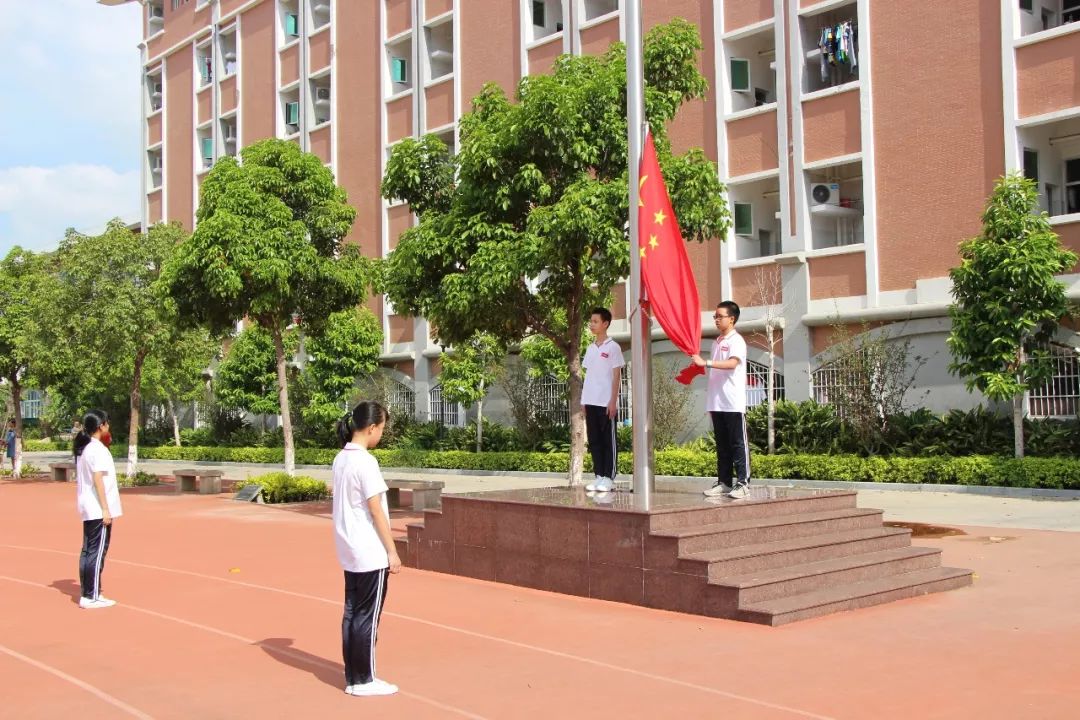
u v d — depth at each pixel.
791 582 8.12
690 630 7.49
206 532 14.66
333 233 19.66
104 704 5.92
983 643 6.89
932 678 6.04
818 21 20.75
